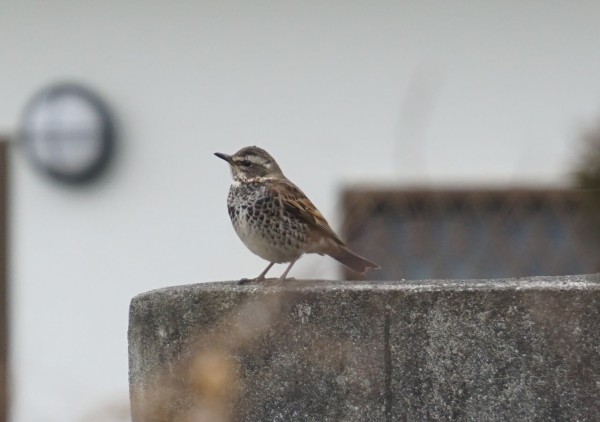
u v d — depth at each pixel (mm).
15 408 8219
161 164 13758
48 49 13852
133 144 13758
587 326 5980
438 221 13047
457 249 12852
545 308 6012
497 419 6047
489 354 6051
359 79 13500
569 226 12672
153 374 6551
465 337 6074
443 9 13430
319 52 13562
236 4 13656
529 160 13195
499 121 13383
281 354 6301
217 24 13664
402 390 6145
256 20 13617
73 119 13617
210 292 6426
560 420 6000
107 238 13828
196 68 13711
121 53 13781
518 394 6027
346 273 9055
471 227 13023
